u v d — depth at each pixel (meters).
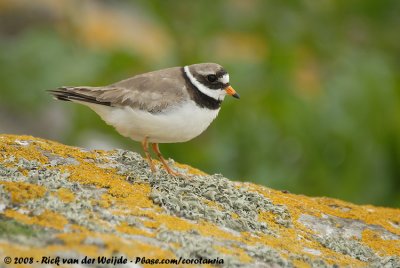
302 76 18.42
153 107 9.91
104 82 16.17
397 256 8.73
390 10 18.61
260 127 15.33
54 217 7.48
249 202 9.27
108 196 8.47
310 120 15.35
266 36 17.31
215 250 7.40
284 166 15.23
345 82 15.83
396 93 16.05
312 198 10.55
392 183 15.62
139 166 10.02
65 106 17.97
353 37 18.91
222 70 10.62
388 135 15.69
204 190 9.23
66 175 8.87
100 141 16.73
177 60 16.22
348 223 9.58
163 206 8.48
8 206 7.63
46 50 16.95
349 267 7.91
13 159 9.09
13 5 23.23
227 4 17.44
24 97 16.97
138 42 24.02
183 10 16.55
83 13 24.70
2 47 18.20
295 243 8.40
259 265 7.35
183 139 10.39
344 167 15.52
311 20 17.81
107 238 7.16
